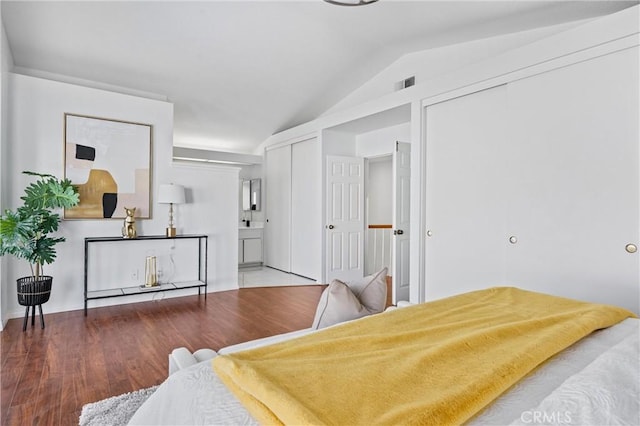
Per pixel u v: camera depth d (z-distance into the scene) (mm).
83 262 3756
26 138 3453
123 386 2148
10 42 3436
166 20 3438
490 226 3041
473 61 3801
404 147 4332
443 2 2975
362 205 5492
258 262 6777
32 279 3256
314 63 4465
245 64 4344
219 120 5809
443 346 1077
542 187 2680
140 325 3283
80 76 4172
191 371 1046
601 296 2373
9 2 2943
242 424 783
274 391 808
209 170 4609
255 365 965
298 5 3316
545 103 2660
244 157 6699
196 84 4652
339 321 1584
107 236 3885
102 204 3855
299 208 5867
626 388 842
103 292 3771
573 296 2508
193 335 3049
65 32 3404
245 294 4547
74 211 3697
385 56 4430
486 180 3070
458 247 3293
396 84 4535
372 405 787
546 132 2656
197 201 4523
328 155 5211
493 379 897
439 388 860
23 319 3387
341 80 4953
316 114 5914
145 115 4141
